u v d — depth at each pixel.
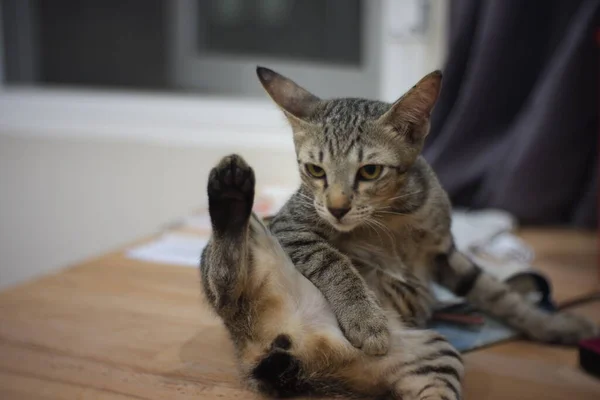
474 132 1.24
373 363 0.73
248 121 1.39
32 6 1.62
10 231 1.51
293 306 0.74
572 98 1.15
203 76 1.58
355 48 1.50
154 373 0.79
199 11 1.56
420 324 0.83
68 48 1.62
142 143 1.42
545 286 0.93
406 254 0.82
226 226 0.73
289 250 0.77
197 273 1.01
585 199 1.20
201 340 0.85
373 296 0.75
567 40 1.16
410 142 0.80
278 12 1.54
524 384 0.79
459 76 1.24
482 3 1.20
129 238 1.45
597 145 1.17
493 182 1.23
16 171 1.49
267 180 1.36
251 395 0.75
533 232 1.21
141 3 1.57
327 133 0.80
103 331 0.86
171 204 1.42
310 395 0.75
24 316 0.89
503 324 0.89
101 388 0.76
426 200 0.81
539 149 1.18
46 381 0.77
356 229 0.80
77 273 1.01
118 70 1.61
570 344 0.86
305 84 1.54
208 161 1.40
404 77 1.33
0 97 1.50
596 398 0.77
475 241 1.10
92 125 1.44
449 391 0.72
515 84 1.22
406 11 1.30
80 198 1.46
